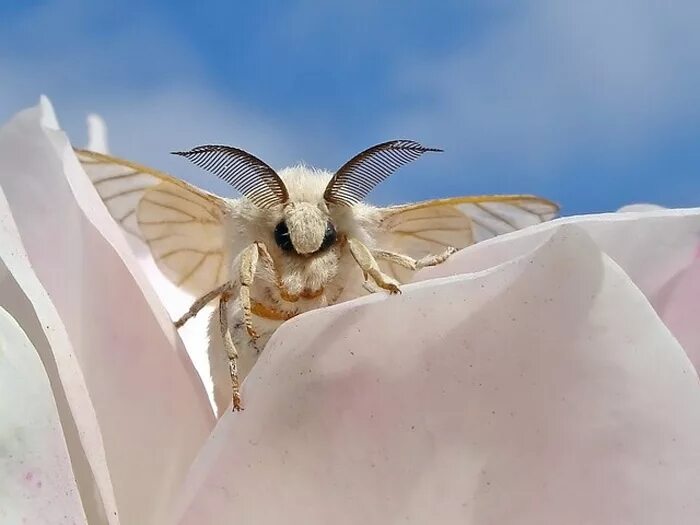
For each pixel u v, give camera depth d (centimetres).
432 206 10
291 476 7
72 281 7
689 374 7
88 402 7
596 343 7
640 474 7
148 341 8
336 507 7
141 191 10
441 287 7
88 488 7
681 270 8
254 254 9
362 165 9
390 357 7
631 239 7
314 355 7
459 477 7
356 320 7
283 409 7
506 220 10
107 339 8
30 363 6
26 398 6
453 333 7
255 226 9
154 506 8
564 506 7
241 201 9
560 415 7
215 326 9
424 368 7
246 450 7
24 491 6
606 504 7
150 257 11
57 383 7
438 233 10
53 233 8
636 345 7
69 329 7
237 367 8
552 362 7
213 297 9
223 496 7
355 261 9
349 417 7
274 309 9
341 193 9
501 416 7
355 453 7
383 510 7
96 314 8
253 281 9
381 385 7
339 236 9
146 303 8
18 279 7
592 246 7
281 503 7
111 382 8
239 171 9
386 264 10
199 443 8
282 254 9
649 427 7
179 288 10
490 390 7
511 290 7
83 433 7
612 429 7
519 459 7
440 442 7
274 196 9
